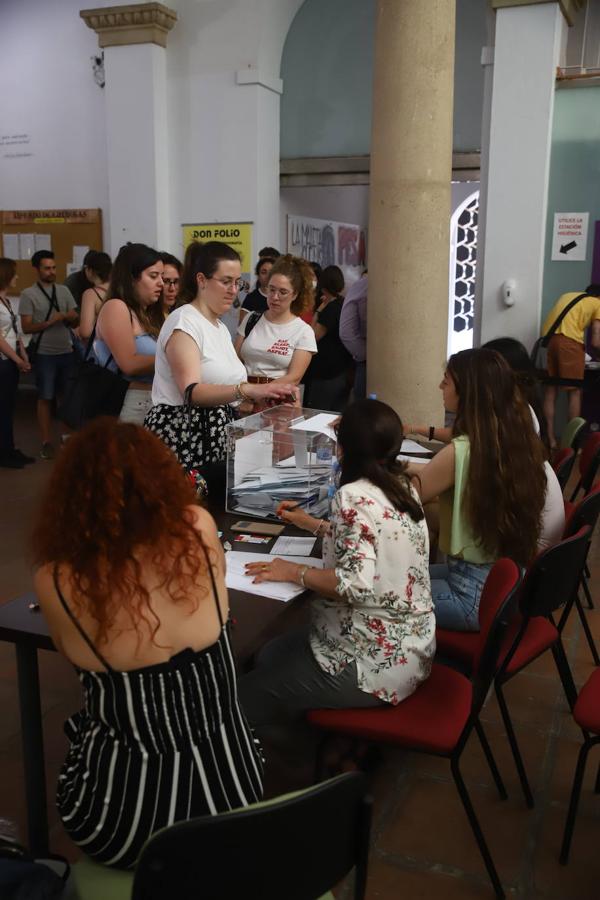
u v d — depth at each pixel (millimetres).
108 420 1416
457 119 7555
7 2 7906
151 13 7059
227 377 2896
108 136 7516
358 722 1966
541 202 6305
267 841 1132
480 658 1888
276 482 2602
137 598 1326
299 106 7863
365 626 1976
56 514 1347
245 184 7430
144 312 3385
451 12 3730
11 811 2248
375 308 4016
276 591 2029
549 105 6156
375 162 3906
